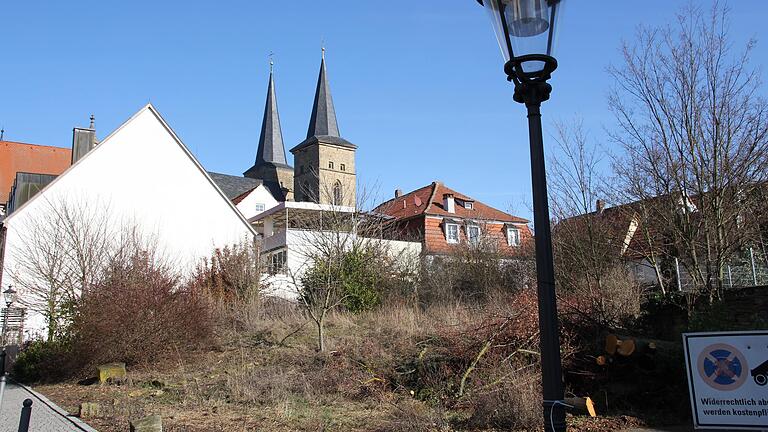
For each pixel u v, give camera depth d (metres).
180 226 32.44
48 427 9.46
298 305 21.09
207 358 15.74
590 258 16.50
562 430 4.12
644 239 16.17
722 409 4.78
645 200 14.90
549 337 4.23
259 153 80.12
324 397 11.19
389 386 11.67
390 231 31.06
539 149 4.52
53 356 15.62
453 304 21.53
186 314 15.84
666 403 9.84
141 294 15.43
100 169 30.83
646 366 10.31
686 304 13.23
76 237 22.91
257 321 19.05
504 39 4.58
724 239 13.13
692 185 13.42
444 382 10.96
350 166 73.88
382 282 24.08
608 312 13.09
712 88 13.20
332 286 19.28
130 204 31.25
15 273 24.66
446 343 12.73
